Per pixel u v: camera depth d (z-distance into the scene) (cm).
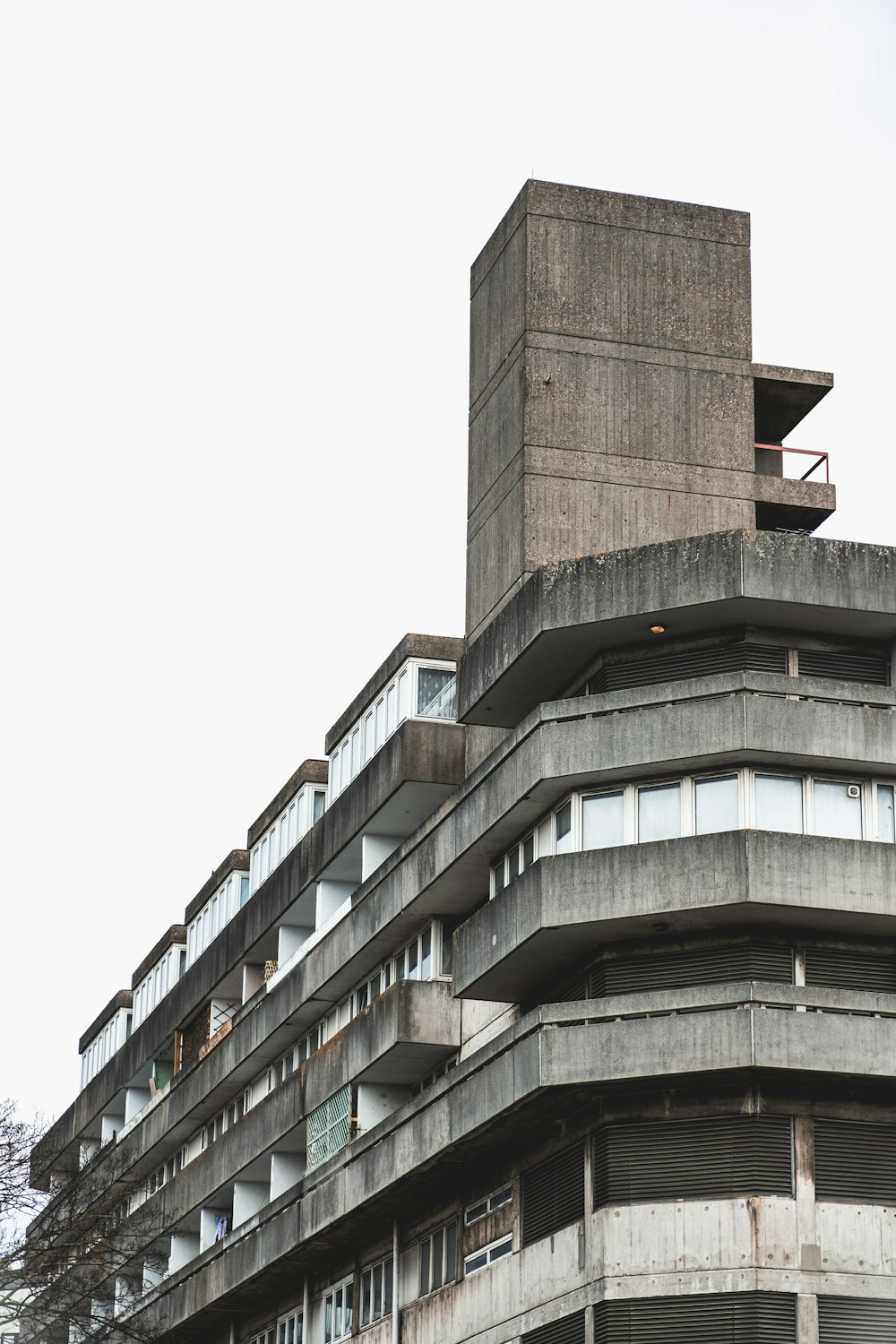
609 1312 3900
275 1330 5806
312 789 6006
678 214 5019
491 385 5038
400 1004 4841
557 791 4241
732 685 4072
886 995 3931
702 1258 3856
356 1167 4944
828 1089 3925
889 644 4244
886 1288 3831
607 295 4909
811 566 4125
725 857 3953
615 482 4775
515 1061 4128
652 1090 3984
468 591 5034
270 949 6284
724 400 4891
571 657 4397
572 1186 4141
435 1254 4769
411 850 4909
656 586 4172
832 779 4081
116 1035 8119
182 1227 6619
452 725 5069
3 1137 5500
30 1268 5481
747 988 3909
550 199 4956
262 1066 6131
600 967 4156
